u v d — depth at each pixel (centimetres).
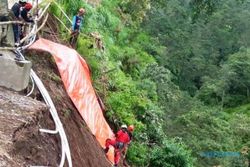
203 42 6178
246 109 5475
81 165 1057
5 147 674
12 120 765
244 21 6494
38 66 1218
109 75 1902
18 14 1147
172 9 5581
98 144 1355
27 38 1127
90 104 1358
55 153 866
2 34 1084
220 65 6162
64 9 1798
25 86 971
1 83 955
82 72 1375
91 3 2659
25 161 707
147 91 2541
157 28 5256
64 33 1617
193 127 3128
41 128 858
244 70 5797
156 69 3159
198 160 2995
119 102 1756
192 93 5706
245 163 3238
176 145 1909
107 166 1331
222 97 5628
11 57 1003
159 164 1853
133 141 1852
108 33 2767
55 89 1209
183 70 5662
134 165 1795
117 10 3309
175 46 5462
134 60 2814
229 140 3478
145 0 3434
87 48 1673
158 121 2122
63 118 1109
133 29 3528
